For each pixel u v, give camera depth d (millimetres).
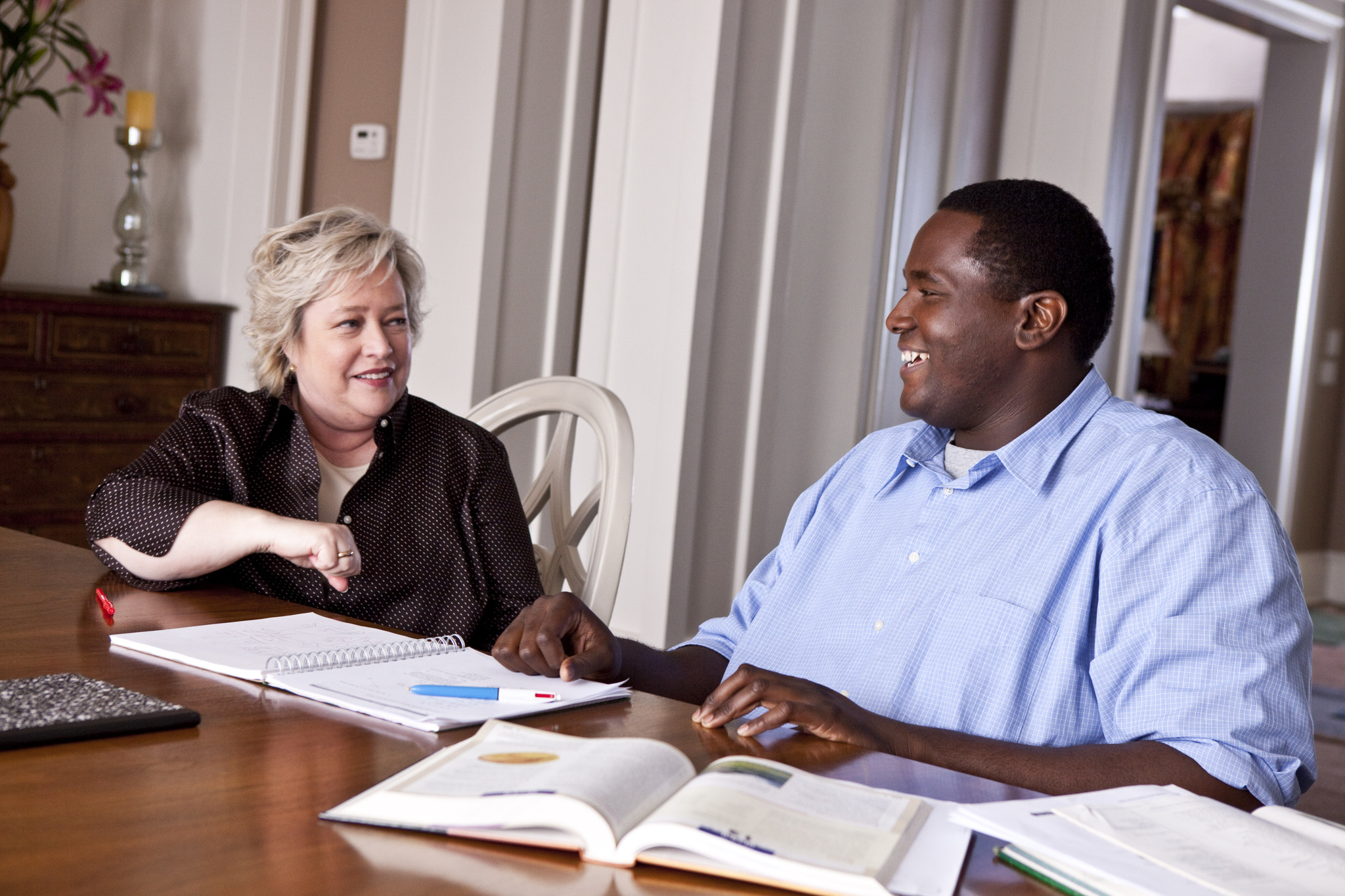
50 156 4066
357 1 3629
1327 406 6016
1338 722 3730
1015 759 1067
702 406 3086
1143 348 7023
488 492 1682
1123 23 3674
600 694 1099
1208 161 7348
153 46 4141
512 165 3203
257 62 3836
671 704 1113
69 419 3617
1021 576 1246
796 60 3135
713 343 3119
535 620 1203
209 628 1242
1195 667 1127
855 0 3439
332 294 1555
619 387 3162
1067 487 1267
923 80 3604
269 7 3785
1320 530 6121
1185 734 1104
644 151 3111
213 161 4004
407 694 1052
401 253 1642
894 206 3545
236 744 912
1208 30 7270
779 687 1043
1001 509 1292
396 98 3537
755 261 3178
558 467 1911
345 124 3674
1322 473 6066
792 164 3182
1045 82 3830
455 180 3240
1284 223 5797
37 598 1335
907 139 3549
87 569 1495
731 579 3268
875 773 958
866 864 716
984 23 3781
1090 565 1219
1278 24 5352
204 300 4055
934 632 1268
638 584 3107
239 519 1373
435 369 3277
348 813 782
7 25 3883
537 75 3215
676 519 3047
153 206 4172
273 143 3771
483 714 1011
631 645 1343
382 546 1614
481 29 3172
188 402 1618
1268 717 1094
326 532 1343
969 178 3836
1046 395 1331
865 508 1427
